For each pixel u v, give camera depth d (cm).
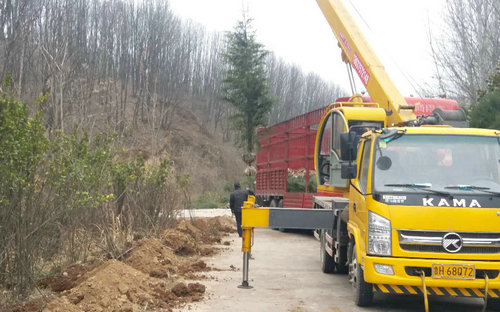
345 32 1326
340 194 1243
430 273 711
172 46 5747
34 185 783
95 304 712
